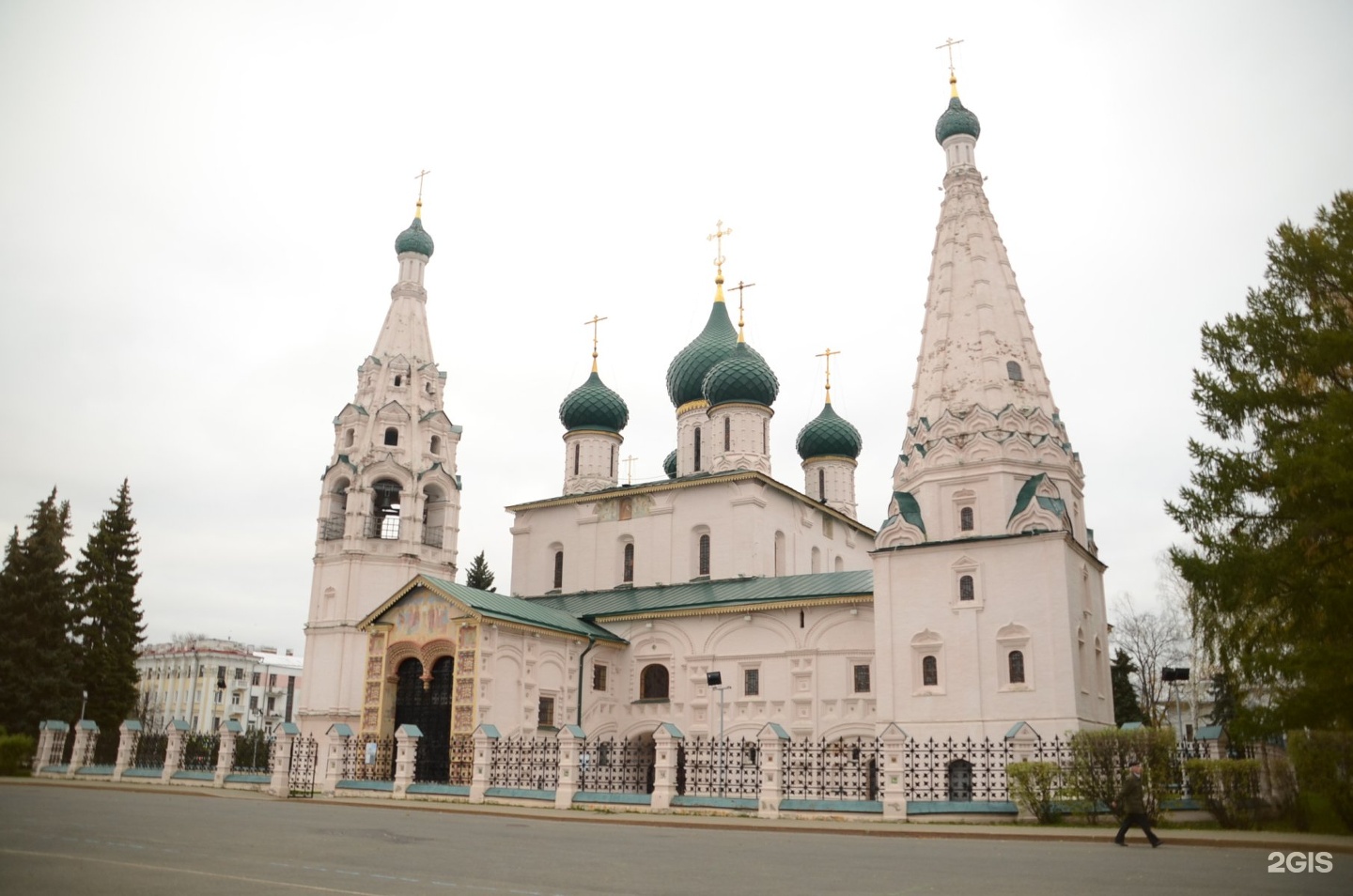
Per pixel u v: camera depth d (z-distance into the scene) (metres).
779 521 56.91
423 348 60.16
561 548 60.03
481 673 43.41
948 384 43.66
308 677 53.00
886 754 30.00
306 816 28.08
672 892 14.16
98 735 54.91
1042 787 30.20
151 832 21.78
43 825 23.02
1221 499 28.89
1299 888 15.34
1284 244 30.72
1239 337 30.27
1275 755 35.34
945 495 42.09
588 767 42.12
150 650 118.94
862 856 20.11
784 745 32.16
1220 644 30.62
